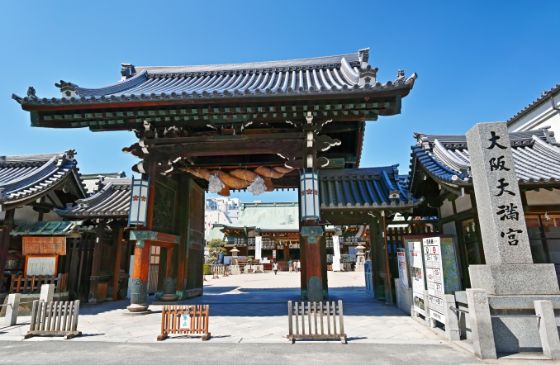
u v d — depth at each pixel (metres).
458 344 6.23
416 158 12.27
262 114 10.69
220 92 9.83
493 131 7.09
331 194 13.18
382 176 13.85
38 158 15.91
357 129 12.18
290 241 44.12
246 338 6.99
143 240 10.73
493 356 5.45
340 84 12.47
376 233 13.30
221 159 13.48
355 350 6.02
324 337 6.74
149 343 6.66
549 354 5.43
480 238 9.42
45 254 11.83
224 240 44.03
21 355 5.90
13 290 11.35
